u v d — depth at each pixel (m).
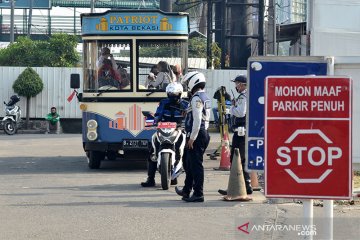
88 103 39.09
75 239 21.78
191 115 28.09
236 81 30.45
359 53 42.06
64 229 23.25
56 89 79.44
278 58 17.11
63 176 37.44
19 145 59.25
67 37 101.44
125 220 24.75
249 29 84.94
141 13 39.19
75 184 34.12
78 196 30.17
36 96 79.38
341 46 42.25
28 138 68.81
